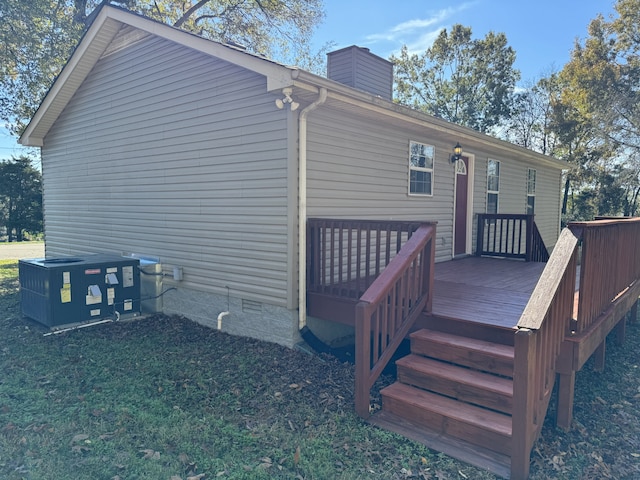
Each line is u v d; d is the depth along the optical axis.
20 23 12.38
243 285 5.75
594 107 21.98
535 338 2.85
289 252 5.18
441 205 8.48
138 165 7.12
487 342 3.93
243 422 3.56
